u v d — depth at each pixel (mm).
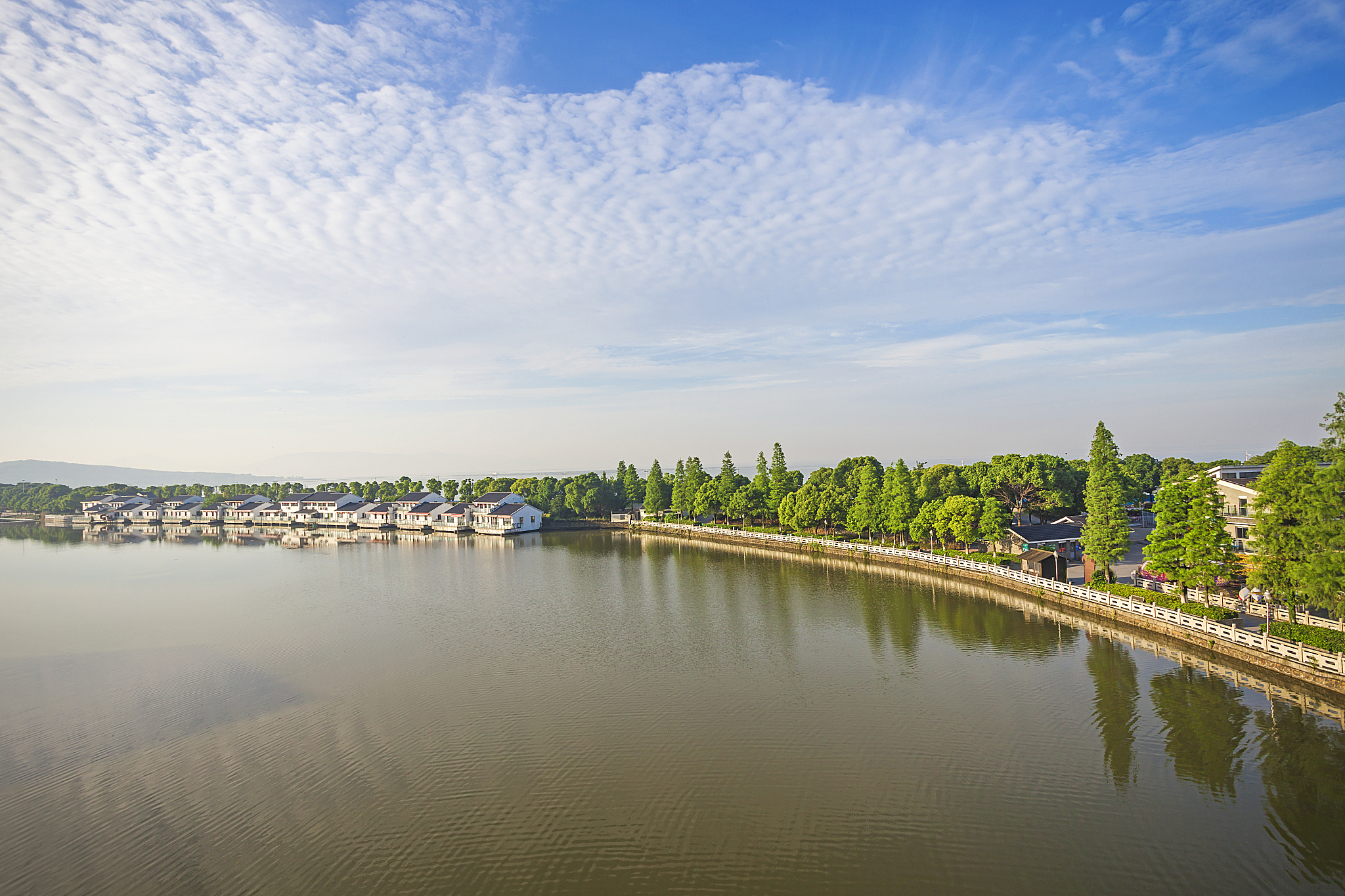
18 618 61781
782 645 49750
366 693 40594
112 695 40656
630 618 59625
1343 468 33625
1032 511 101688
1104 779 28438
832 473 137875
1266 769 28625
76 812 27516
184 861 24156
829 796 27719
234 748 33094
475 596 71375
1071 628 51938
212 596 72500
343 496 187500
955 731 33625
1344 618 34906
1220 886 21578
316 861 23938
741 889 22031
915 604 62719
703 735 33875
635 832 25469
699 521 144625
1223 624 42094
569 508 162875
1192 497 47094
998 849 23875
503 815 26766
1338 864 22438
